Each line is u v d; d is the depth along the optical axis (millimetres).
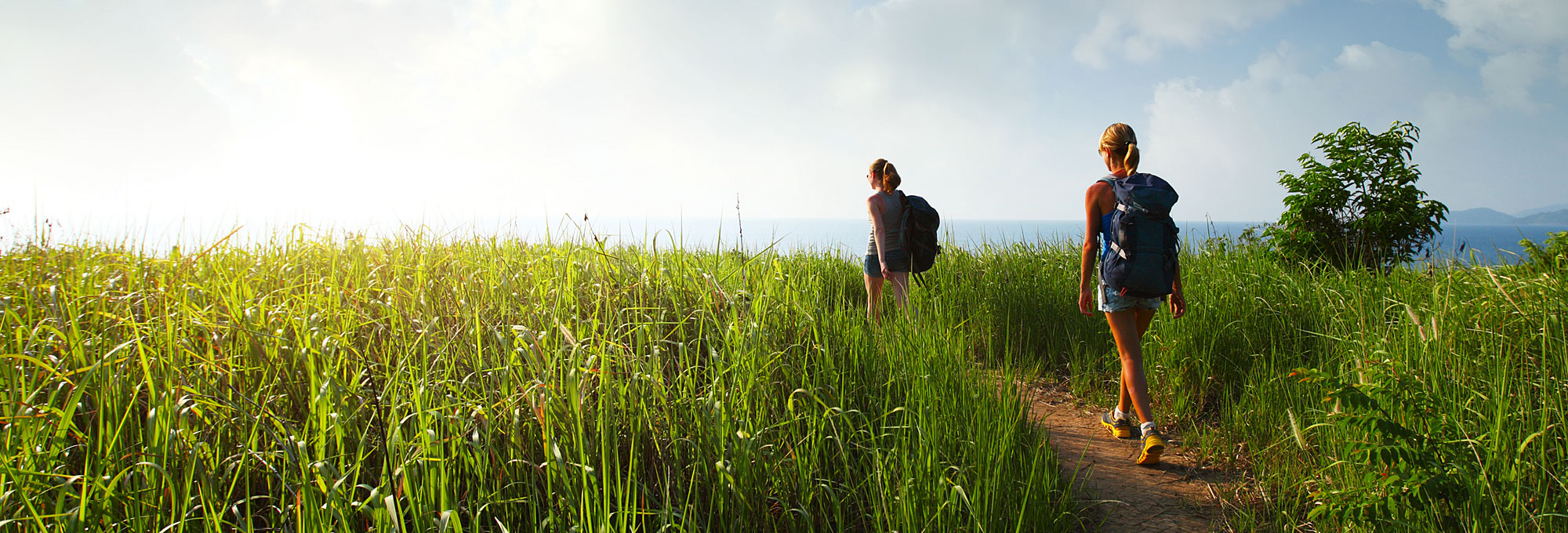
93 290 3225
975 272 7332
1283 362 4449
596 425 2512
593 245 3836
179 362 2533
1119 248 3738
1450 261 4188
